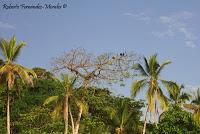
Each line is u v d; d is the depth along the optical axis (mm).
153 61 54375
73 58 50000
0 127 60875
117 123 56781
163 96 54594
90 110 57031
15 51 44156
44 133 50969
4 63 44406
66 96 46000
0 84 44875
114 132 57500
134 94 54312
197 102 56688
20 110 64875
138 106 62188
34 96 65938
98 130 53312
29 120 54844
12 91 63625
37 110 54094
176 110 52562
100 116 57500
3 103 65125
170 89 54562
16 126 61125
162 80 54781
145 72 54719
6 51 43938
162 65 54469
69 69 50031
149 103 54188
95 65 50219
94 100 53625
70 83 46406
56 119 50156
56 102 46188
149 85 54500
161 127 51469
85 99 52125
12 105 64750
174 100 65312
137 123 58062
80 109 47688
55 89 66438
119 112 56469
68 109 47406
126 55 50938
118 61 50594
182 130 50406
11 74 43250
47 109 53688
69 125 53875
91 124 53406
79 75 49969
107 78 50438
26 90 66438
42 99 64875
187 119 50812
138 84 54312
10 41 44125
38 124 54219
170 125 51031
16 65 43875
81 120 54594
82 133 54250
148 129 59469
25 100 65438
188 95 65312
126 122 56719
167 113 52094
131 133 57594
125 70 50844
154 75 54625
